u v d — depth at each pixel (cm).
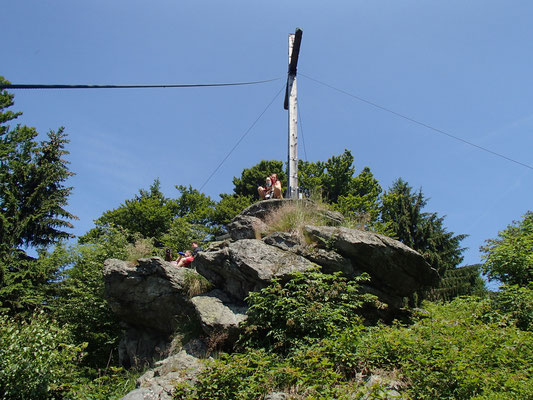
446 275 2255
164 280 1109
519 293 970
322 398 620
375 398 608
